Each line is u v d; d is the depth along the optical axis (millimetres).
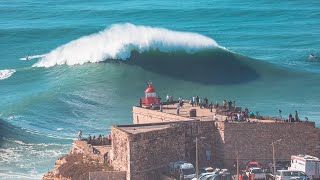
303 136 189875
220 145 190250
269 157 189250
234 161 189000
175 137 184500
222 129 189500
